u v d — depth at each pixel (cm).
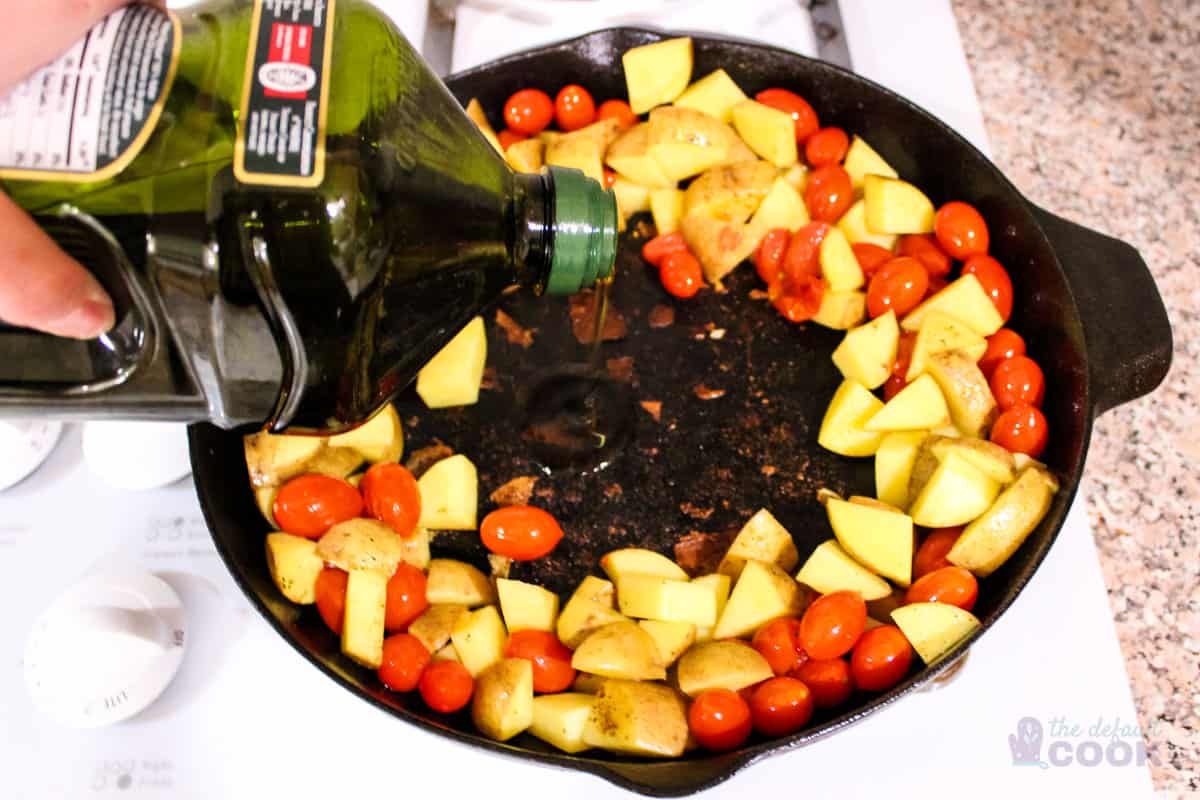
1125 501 54
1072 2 65
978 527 49
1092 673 49
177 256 41
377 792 47
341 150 41
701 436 53
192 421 47
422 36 59
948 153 55
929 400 52
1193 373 56
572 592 51
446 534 52
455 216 44
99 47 40
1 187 40
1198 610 52
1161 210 59
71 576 49
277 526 51
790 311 55
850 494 52
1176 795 49
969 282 52
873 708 44
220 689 48
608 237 46
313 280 42
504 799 47
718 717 46
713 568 51
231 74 42
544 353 55
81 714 47
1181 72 63
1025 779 47
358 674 48
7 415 45
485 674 47
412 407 54
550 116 58
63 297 39
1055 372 51
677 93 57
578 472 53
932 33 60
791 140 56
